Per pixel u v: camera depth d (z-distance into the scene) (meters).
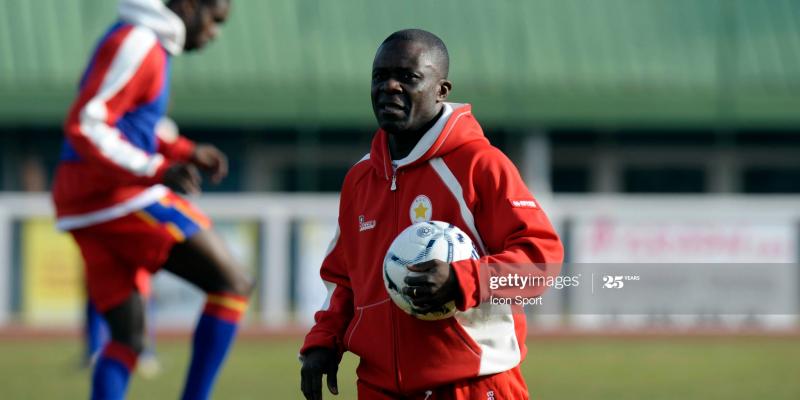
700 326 50.75
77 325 52.56
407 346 15.44
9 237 52.31
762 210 54.59
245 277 22.89
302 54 72.31
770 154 75.12
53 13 72.31
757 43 74.56
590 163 74.38
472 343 15.35
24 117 69.44
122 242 22.25
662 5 76.12
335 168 73.38
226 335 22.58
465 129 15.73
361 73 72.06
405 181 15.80
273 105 70.75
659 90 72.62
